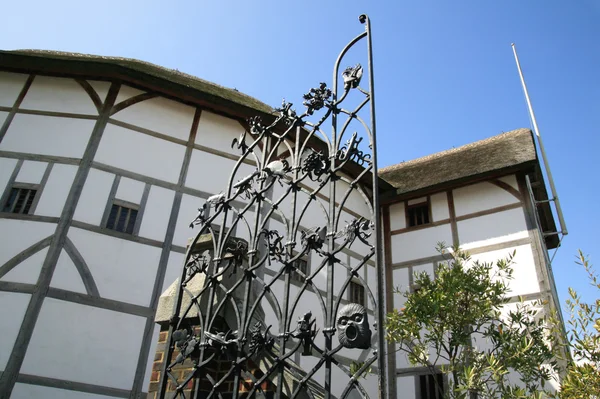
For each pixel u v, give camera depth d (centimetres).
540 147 1120
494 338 507
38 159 789
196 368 268
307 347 230
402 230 1129
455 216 1066
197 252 339
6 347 633
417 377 934
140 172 825
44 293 673
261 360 279
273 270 844
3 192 755
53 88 872
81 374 649
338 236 242
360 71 277
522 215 974
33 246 709
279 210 280
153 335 712
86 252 722
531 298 882
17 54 845
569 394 349
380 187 1152
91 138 816
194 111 927
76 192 758
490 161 1071
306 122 297
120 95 877
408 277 1059
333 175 262
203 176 873
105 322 691
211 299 287
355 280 1006
